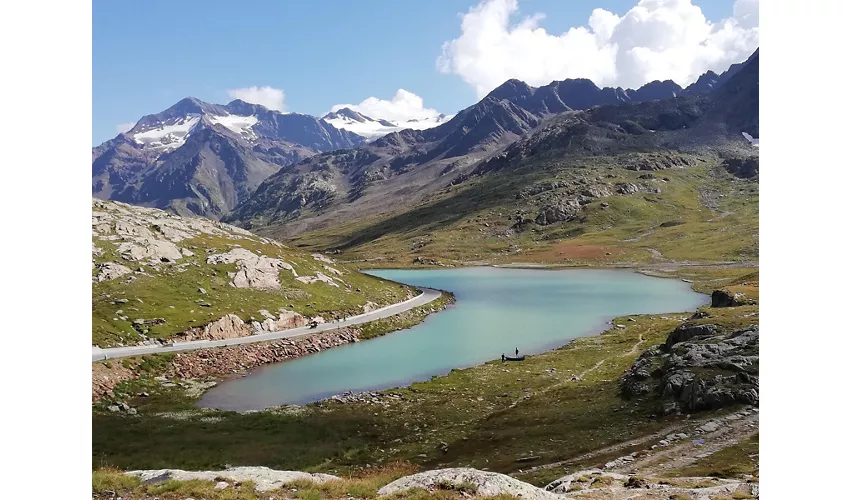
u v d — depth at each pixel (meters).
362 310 117.56
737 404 43.22
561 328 106.75
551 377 69.00
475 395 62.78
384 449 45.59
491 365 78.62
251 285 110.94
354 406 59.50
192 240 123.81
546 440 43.94
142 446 45.22
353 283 137.88
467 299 147.50
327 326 102.12
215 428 51.62
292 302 109.00
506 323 113.12
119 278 96.19
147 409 59.19
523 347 91.25
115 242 108.75
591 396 57.59
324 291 121.31
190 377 72.44
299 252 148.75
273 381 71.94
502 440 45.28
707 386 46.31
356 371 76.94
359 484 22.55
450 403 59.81
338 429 51.16
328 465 41.59
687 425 41.69
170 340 81.88
